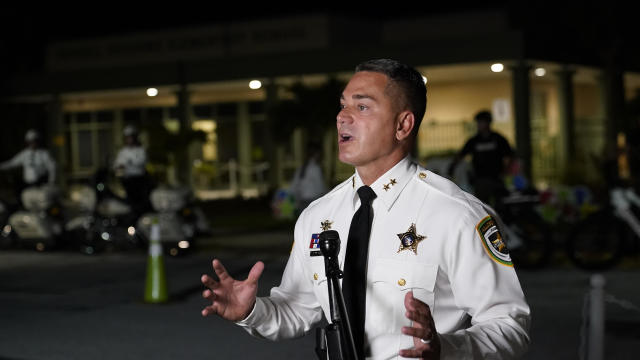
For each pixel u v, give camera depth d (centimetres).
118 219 1477
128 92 3155
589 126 2912
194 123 3547
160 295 1042
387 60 266
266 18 2900
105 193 1488
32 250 1628
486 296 253
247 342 816
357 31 2928
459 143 2892
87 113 3703
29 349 806
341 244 269
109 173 1505
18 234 1598
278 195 2138
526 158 2447
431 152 2842
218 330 873
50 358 771
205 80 2939
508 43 2420
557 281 1141
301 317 286
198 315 955
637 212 1220
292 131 2594
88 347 811
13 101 3381
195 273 1277
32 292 1139
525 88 2455
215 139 3509
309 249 276
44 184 1647
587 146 2914
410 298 227
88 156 3703
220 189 3466
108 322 927
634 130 1284
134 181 1478
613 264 1228
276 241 1684
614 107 2655
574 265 1259
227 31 2962
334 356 249
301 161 3266
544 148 2947
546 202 1711
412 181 266
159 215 1459
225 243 1661
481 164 1307
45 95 3250
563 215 1708
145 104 3606
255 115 3434
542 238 1239
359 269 259
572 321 880
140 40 3108
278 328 279
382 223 262
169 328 889
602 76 2869
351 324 257
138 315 963
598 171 2184
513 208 1248
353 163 266
